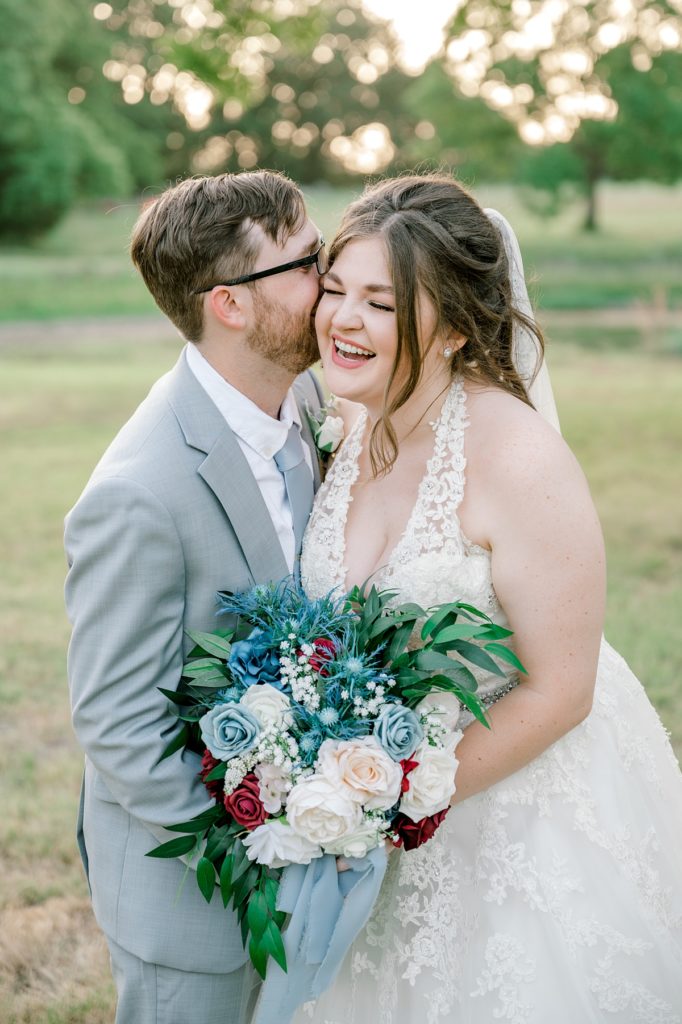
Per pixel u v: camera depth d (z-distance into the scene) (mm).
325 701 1737
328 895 1746
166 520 1842
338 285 1896
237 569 1947
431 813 1727
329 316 1918
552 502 1821
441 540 1901
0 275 23438
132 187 35562
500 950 1889
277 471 2104
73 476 8531
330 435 2293
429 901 1938
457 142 27172
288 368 2035
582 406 11594
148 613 1848
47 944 2910
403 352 1882
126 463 1882
